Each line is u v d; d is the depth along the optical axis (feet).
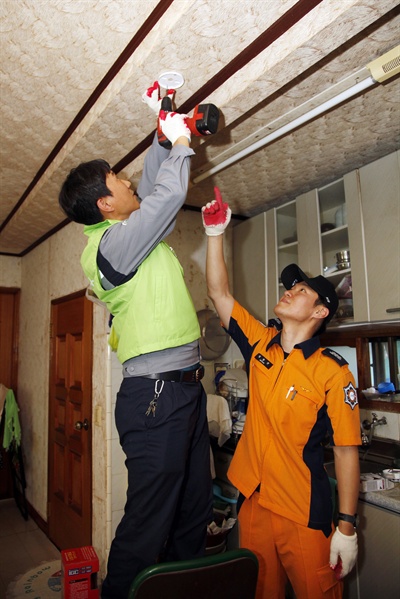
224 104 4.80
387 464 7.00
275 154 6.71
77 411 9.39
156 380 4.10
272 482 5.08
